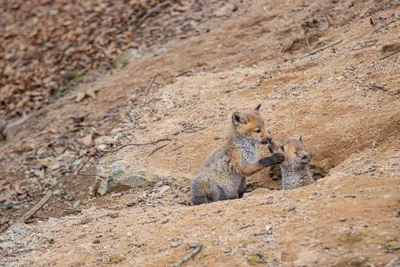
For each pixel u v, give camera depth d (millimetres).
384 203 8016
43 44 25000
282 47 17938
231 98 15250
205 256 8109
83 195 14211
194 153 13328
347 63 14477
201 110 15109
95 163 15117
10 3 29547
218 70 18234
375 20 16422
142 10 24641
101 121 17609
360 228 7582
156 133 14789
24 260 10070
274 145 11188
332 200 8617
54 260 9648
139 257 8773
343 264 7047
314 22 18469
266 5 21312
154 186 12844
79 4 27453
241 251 7930
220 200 11273
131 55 21828
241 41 19594
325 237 7660
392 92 12109
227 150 11312
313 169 11641
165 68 19578
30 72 23391
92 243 9820
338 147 11625
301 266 7227
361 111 12094
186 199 11969
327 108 12734
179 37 21609
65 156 16406
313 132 12172
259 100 14492
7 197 15305
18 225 12633
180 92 16594
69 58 23500
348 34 16766
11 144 18781
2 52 25391
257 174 12438
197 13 22938
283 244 7793
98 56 22906
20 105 21547
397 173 9078
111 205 12766
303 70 15531
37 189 15273
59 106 20172
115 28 24156
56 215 13719
